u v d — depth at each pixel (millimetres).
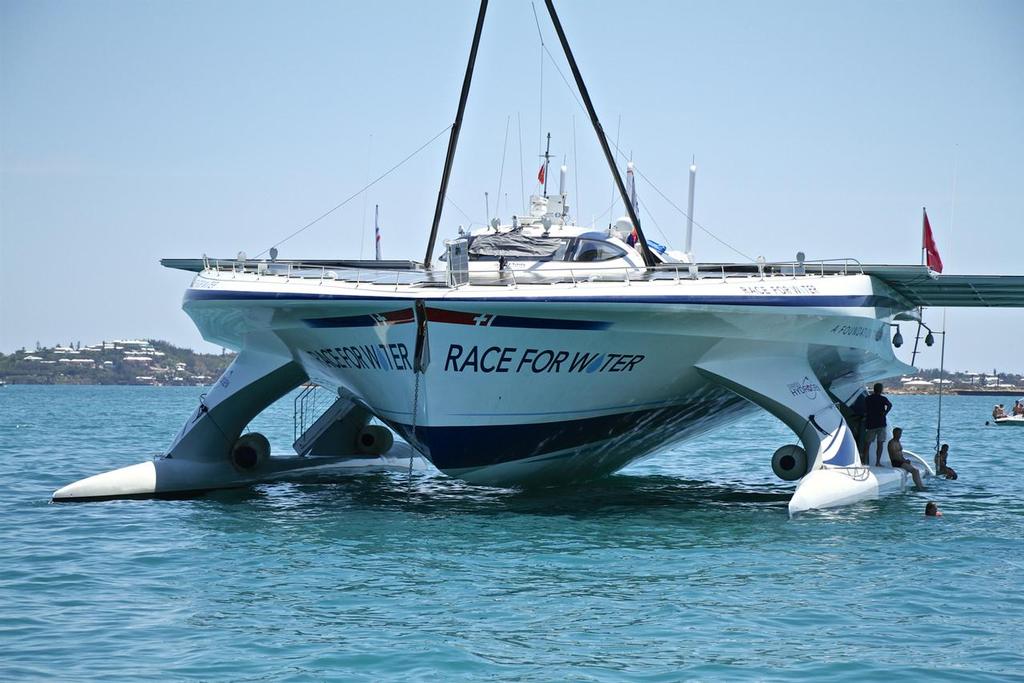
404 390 32500
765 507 36344
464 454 33531
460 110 36219
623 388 33656
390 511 34438
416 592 22938
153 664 17875
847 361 39312
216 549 27578
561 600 22281
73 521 32000
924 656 18406
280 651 18641
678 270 34062
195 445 38938
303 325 33219
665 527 31391
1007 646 18984
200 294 34344
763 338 33656
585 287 30359
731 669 17719
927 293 40688
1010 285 38250
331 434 46844
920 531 30688
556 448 35188
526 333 30641
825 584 23703
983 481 46781
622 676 17375
